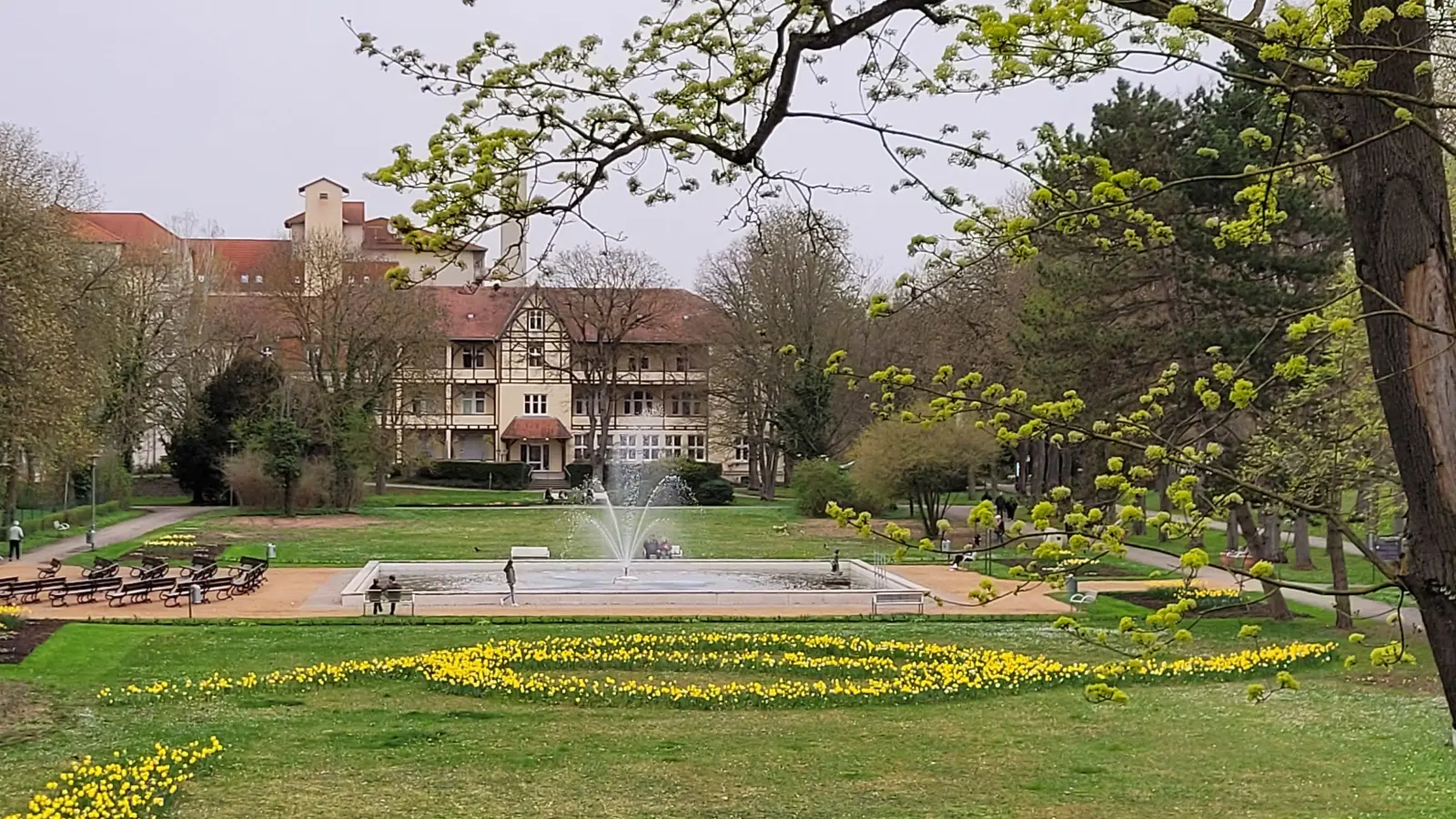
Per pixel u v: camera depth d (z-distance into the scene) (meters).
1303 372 5.13
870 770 15.61
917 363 54.50
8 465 38.53
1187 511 5.40
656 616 28.75
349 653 23.98
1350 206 4.98
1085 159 5.62
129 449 65.81
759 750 16.64
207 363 69.94
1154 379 29.44
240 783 14.80
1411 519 4.80
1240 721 18.25
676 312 89.94
